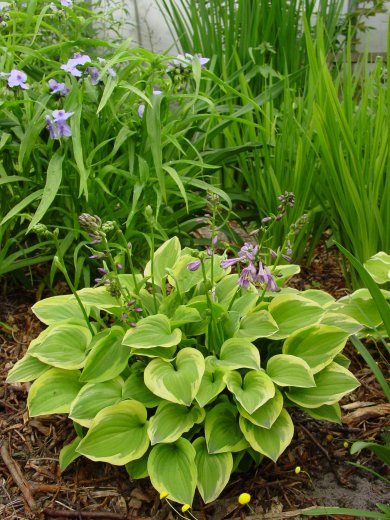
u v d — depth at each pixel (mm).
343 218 1292
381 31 2410
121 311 939
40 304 1006
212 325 894
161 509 870
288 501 880
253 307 975
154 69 1267
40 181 1275
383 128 1298
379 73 1446
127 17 2398
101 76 1123
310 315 929
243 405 790
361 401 1064
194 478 792
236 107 1658
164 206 1374
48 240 1312
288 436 829
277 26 1925
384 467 934
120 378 902
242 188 1834
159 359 859
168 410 848
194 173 1437
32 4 1316
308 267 1534
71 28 1661
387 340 1200
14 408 1067
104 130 1291
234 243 1594
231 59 1818
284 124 1429
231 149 1390
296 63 1972
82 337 935
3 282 1386
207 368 861
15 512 871
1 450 974
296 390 893
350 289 1392
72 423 1030
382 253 1170
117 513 864
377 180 1201
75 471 939
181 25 2041
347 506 871
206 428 838
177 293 955
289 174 1409
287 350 935
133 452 826
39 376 921
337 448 971
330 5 2066
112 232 1288
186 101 1507
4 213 1309
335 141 1250
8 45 1308
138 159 1235
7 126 1230
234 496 888
